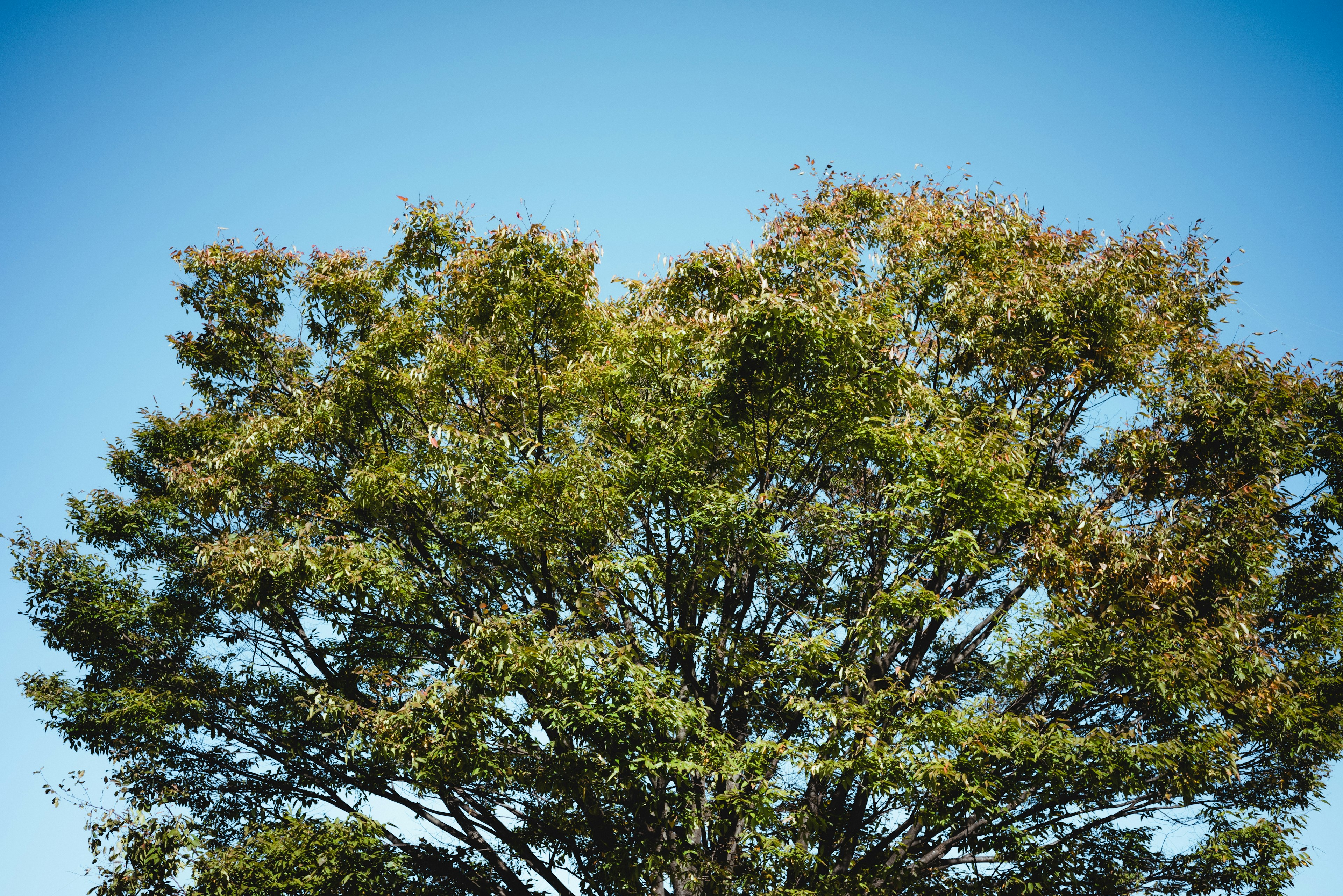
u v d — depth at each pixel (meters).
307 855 10.73
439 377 11.67
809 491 12.15
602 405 11.74
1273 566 11.02
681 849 10.06
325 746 12.70
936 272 12.49
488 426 11.91
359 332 13.80
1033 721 9.56
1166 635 9.58
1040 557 10.29
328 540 10.98
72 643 12.89
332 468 12.40
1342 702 10.86
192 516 13.65
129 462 14.48
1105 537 10.30
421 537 11.97
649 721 9.41
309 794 12.46
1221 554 10.35
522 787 11.84
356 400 11.90
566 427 11.99
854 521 11.45
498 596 11.91
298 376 14.13
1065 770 9.41
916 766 9.05
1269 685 9.90
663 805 10.08
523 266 11.95
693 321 11.49
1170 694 9.38
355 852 10.90
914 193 14.20
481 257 12.09
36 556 12.93
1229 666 9.90
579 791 10.64
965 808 9.46
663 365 11.20
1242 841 10.22
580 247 12.16
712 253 11.93
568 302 11.84
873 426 10.48
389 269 13.50
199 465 12.80
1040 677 10.07
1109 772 9.19
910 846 10.62
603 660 9.66
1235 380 11.71
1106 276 11.66
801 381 10.57
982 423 11.59
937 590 11.59
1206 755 9.31
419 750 10.12
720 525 10.18
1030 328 11.49
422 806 12.43
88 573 12.99
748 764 9.51
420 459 11.57
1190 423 11.57
